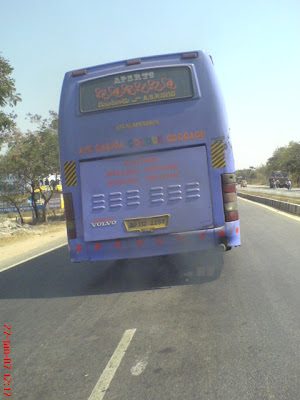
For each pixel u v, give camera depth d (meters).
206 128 6.84
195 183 6.86
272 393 3.46
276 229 13.63
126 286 7.58
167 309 5.91
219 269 8.23
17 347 5.01
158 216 6.92
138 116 6.93
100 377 4.02
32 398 3.77
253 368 3.90
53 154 25.86
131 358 4.37
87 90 7.08
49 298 7.24
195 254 9.62
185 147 6.87
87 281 8.37
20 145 25.25
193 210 6.89
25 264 11.52
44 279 8.98
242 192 51.94
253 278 7.27
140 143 6.92
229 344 4.48
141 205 6.93
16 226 23.38
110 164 6.99
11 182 27.86
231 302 5.96
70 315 6.10
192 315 5.54
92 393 3.74
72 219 7.11
